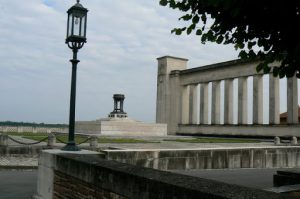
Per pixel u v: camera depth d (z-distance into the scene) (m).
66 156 8.39
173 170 18.58
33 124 61.34
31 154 22.09
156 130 49.22
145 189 5.16
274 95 48.28
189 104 64.06
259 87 50.62
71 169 7.96
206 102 60.47
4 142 22.22
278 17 6.93
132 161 17.58
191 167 19.12
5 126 57.69
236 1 6.64
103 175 6.44
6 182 14.99
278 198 3.84
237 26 7.65
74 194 7.84
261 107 50.72
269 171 19.55
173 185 4.59
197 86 63.62
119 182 5.88
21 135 41.88
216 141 38.16
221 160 20.02
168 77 68.38
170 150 18.56
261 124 49.53
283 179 11.77
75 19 10.54
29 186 13.99
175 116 66.06
